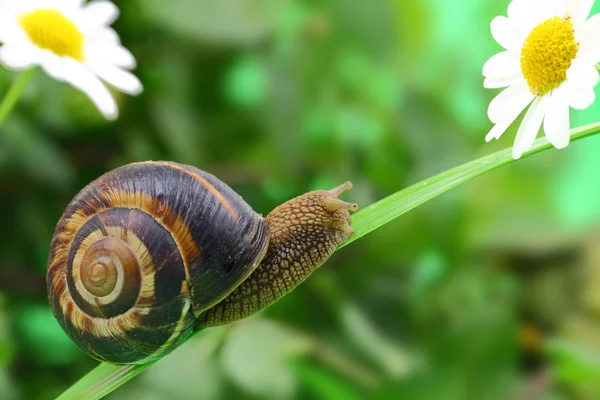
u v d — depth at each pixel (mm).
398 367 427
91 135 438
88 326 320
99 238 320
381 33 461
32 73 327
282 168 458
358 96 521
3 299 418
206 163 477
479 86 521
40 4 331
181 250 320
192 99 464
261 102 454
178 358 411
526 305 494
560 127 295
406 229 483
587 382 427
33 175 415
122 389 411
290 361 420
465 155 489
